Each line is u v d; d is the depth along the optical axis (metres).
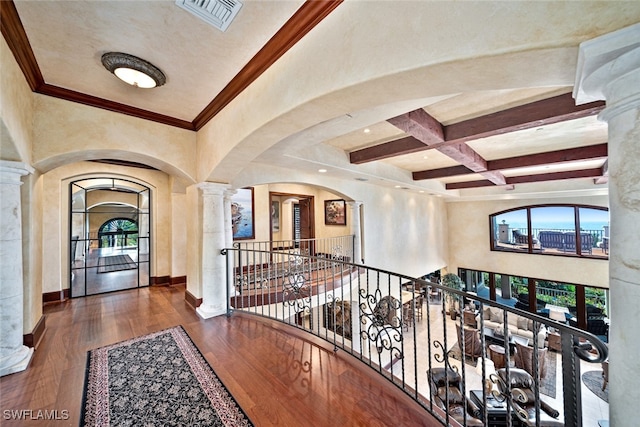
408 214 7.76
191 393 1.89
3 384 1.99
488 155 4.49
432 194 8.19
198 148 3.46
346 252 6.64
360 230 6.19
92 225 4.75
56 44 1.90
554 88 2.35
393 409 1.71
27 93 2.24
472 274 9.30
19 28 1.71
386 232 6.91
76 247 4.47
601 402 4.42
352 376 2.08
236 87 2.42
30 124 2.33
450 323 8.08
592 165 5.26
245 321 3.26
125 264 5.09
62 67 2.19
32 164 2.38
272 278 5.02
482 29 1.13
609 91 0.98
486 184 7.31
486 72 1.27
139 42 1.89
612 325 0.96
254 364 2.26
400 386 1.90
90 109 2.70
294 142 3.13
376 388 1.93
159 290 4.82
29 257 2.53
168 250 5.37
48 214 4.07
